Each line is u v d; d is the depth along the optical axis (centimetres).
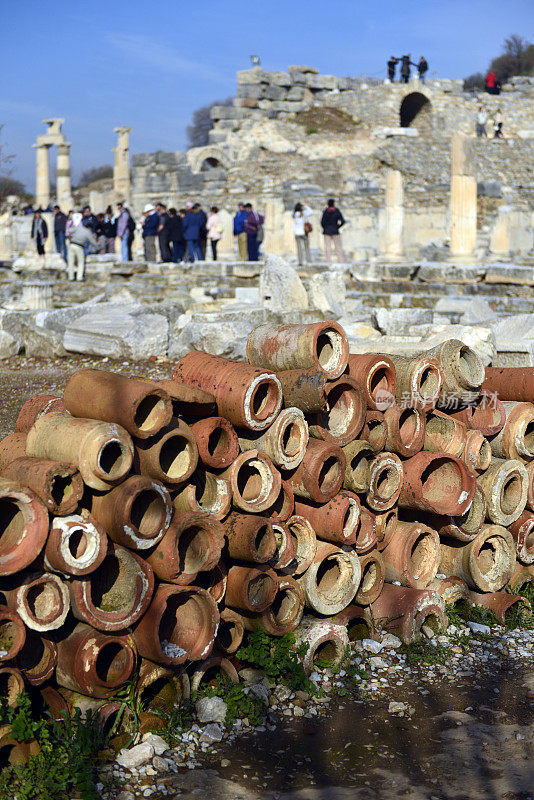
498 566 490
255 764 329
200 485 388
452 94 4459
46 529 311
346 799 304
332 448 407
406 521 477
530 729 358
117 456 352
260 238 1902
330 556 417
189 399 374
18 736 300
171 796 306
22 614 308
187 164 4072
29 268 2112
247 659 387
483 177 3681
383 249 2231
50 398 429
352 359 446
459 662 428
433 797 306
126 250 2033
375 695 391
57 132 4628
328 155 3941
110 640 328
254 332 452
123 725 339
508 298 1453
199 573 379
